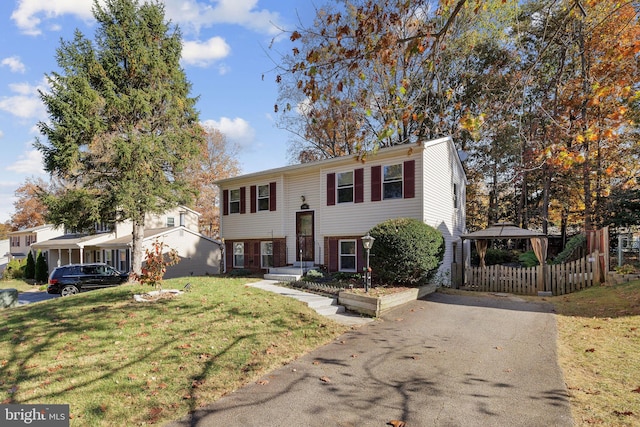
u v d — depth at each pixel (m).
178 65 18.16
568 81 14.66
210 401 4.68
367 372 5.59
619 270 11.88
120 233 27.59
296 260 17.38
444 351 6.50
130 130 16.30
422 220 13.70
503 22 16.19
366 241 10.88
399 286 11.84
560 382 4.94
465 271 14.70
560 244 25.94
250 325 7.82
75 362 5.94
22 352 6.48
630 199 18.61
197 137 18.73
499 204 27.03
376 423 4.05
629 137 18.48
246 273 17.44
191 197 19.17
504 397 4.57
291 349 6.66
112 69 16.44
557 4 7.49
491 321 8.52
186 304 9.55
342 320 8.91
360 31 5.93
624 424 3.76
